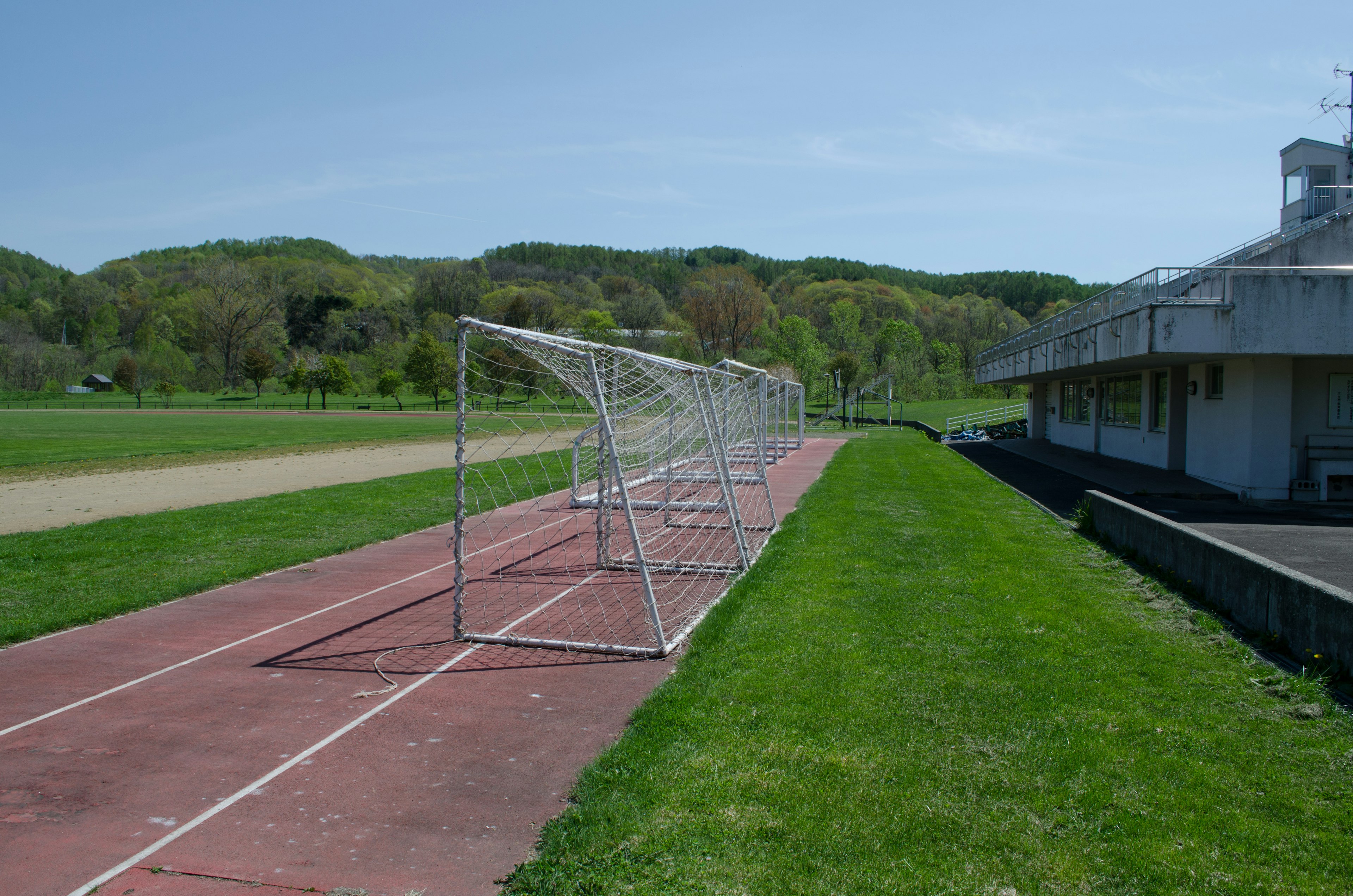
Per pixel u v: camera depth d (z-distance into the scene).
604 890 3.40
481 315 100.75
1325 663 5.59
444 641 7.04
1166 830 3.79
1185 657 6.12
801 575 8.93
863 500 15.18
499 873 3.60
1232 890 3.32
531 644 6.85
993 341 90.69
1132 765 4.41
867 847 3.68
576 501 14.34
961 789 4.18
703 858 3.62
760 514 13.69
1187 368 19.09
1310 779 4.24
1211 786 4.18
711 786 4.25
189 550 10.80
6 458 27.45
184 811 4.16
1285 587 6.14
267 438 38.31
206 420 57.06
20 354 91.69
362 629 7.41
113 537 11.66
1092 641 6.52
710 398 10.81
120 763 4.71
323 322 108.56
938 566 9.34
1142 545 9.20
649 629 7.26
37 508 15.59
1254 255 17.02
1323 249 16.56
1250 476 14.80
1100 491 15.95
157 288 122.38
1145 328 14.18
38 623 7.39
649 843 3.74
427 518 13.56
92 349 105.81
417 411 73.00
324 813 4.13
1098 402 25.17
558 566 10.00
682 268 143.00
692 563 9.66
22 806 4.22
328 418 60.53
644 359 8.98
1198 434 17.50
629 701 5.62
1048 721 4.99
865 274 146.75
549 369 8.05
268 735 5.09
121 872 3.62
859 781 4.27
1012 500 15.15
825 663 6.06
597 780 4.35
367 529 12.50
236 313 100.06
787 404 28.36
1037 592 8.09
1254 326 13.80
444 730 5.15
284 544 11.21
